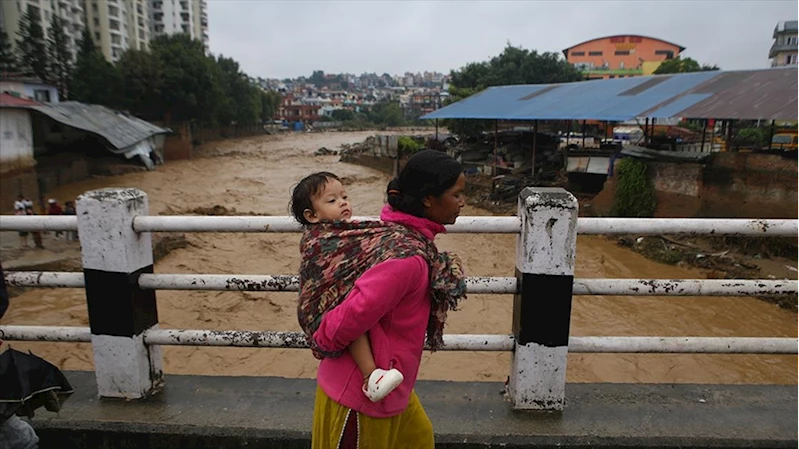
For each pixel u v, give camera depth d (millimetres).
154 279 2744
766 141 20406
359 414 1688
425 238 1676
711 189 15703
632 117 17922
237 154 49906
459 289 1676
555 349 2598
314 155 49406
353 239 1629
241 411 2729
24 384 2090
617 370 8578
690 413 2684
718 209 15562
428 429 1955
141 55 43781
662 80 21328
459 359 8844
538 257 2500
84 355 8977
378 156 37719
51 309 11031
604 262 14602
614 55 87562
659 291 2615
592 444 2482
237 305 11125
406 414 1884
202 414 2705
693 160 16141
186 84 45500
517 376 2654
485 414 2660
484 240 17078
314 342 1653
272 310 10922
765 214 14719
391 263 1536
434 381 2975
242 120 70875
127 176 31266
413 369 1726
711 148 23156
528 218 2467
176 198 25062
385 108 132375
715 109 15836
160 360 2973
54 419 2668
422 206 1689
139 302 2771
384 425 1708
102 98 43156
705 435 2512
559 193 2506
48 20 58375
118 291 2699
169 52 45531
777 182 14469
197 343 2789
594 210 18562
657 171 17031
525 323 2578
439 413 2666
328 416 1739
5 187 21844
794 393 2863
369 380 1599
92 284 2715
